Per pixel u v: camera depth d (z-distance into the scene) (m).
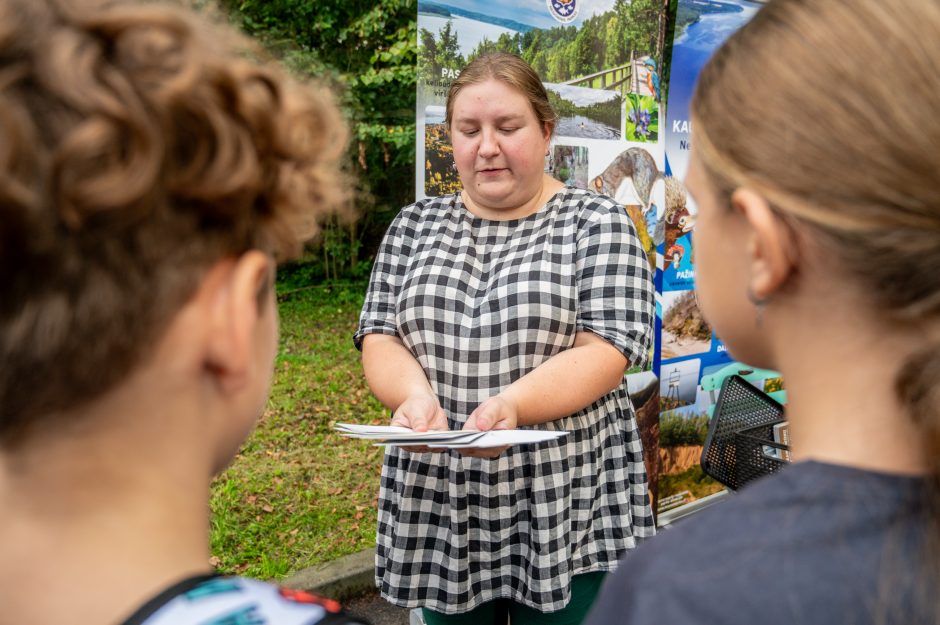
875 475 0.53
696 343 3.22
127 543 0.48
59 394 0.45
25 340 0.42
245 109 0.47
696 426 3.30
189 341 0.48
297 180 0.54
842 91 0.51
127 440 0.48
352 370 5.72
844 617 0.49
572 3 2.51
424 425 1.47
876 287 0.52
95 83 0.40
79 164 0.39
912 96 0.49
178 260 0.45
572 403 1.55
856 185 0.50
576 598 1.70
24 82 0.40
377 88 6.73
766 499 0.55
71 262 0.41
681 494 3.30
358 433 1.36
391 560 1.69
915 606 0.49
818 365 0.57
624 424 1.79
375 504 3.61
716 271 0.64
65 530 0.48
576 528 1.65
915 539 0.50
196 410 0.51
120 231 0.42
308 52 6.32
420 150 2.28
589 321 1.63
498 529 1.61
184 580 0.49
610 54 2.64
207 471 0.54
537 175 1.73
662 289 3.05
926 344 0.50
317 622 0.49
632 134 2.75
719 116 0.59
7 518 0.48
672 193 3.05
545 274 1.64
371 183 7.38
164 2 0.49
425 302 1.68
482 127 1.67
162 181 0.42
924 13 0.51
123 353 0.45
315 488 3.74
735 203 0.57
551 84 2.50
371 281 1.87
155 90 0.41
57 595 0.48
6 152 0.37
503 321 1.62
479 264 1.73
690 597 0.51
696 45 3.02
